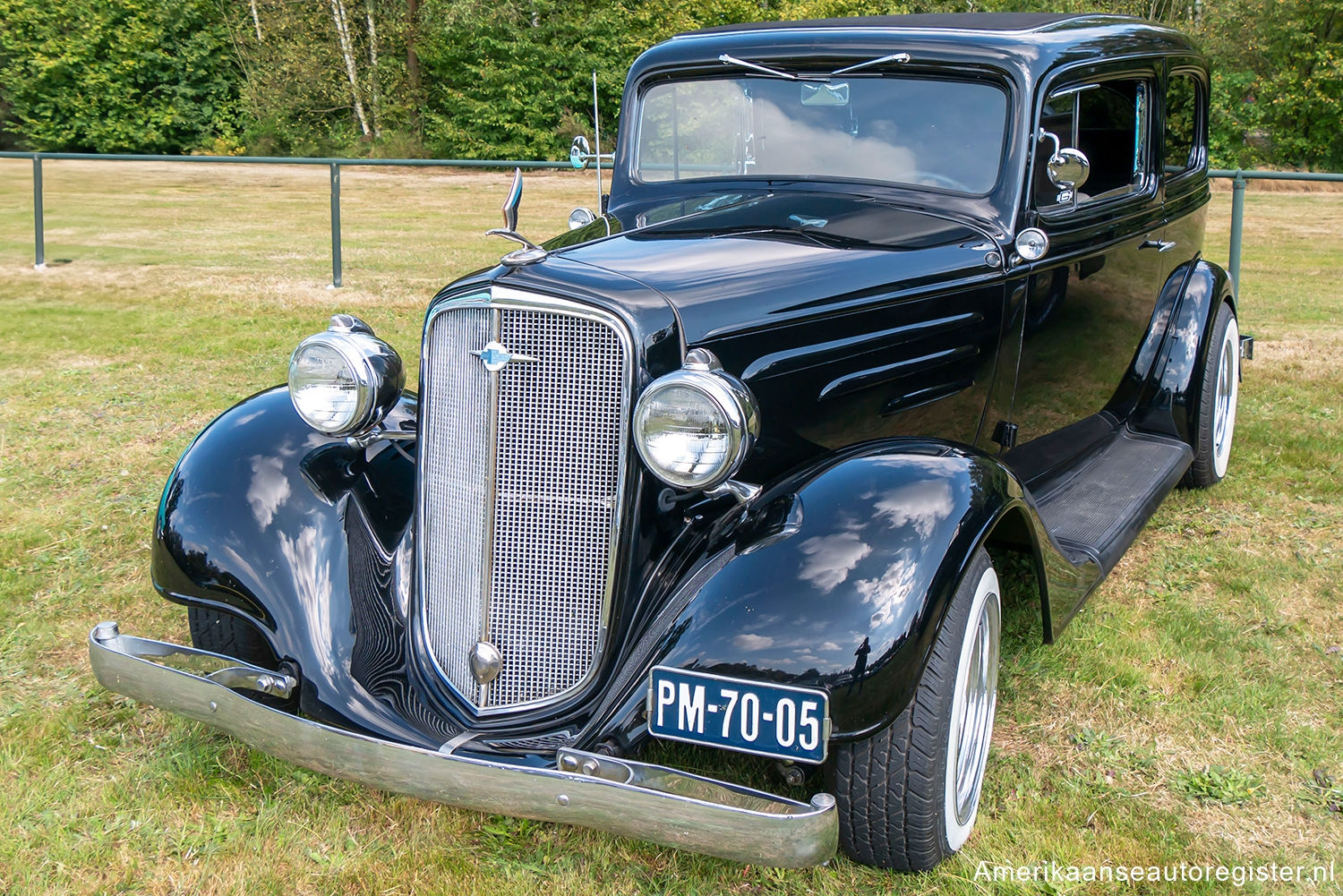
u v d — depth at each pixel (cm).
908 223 342
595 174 2619
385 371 304
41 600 400
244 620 297
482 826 276
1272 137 2717
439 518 269
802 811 209
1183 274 502
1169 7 2972
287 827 274
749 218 340
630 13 3102
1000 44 360
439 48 3266
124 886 252
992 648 278
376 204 1891
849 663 221
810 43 377
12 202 1830
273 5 3381
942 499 245
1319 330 870
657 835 217
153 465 550
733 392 231
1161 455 458
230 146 3422
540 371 246
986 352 352
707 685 227
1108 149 420
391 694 266
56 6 3559
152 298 977
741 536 247
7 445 576
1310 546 455
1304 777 296
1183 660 358
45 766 298
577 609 253
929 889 253
